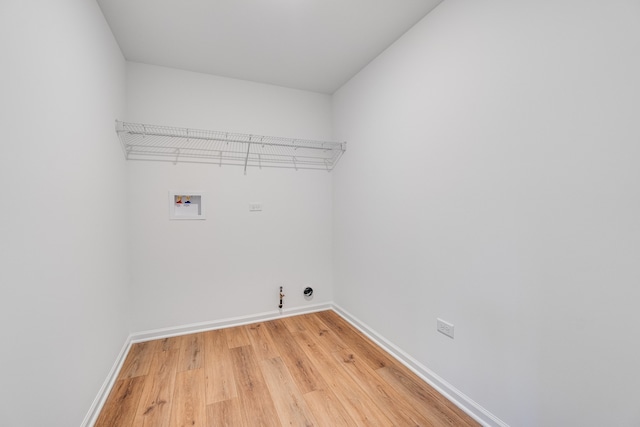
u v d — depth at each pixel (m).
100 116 1.67
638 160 0.92
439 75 1.70
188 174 2.51
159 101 2.41
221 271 2.64
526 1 1.22
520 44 1.25
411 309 1.96
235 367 1.98
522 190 1.25
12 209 0.88
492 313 1.40
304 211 2.99
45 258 1.06
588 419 1.05
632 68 0.93
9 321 0.85
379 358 2.11
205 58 2.31
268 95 2.81
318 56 2.31
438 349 1.73
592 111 1.02
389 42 2.11
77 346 1.31
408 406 1.60
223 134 2.62
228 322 2.67
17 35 0.90
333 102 3.06
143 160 2.36
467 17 1.51
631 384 0.94
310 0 1.66
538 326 1.20
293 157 2.93
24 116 0.94
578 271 1.07
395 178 2.10
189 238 2.52
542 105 1.17
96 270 1.57
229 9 1.73
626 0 0.93
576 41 1.06
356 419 1.50
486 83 1.41
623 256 0.95
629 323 0.94
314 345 2.31
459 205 1.57
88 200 1.47
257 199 2.78
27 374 0.94
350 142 2.73
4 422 0.83
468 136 1.51
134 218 2.34
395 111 2.10
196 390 1.73
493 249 1.39
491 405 1.41
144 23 1.85
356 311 2.67
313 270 3.05
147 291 2.39
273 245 2.86
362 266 2.55
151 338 2.40
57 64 1.16
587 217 1.04
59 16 1.18
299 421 1.49
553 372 1.15
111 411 1.55
